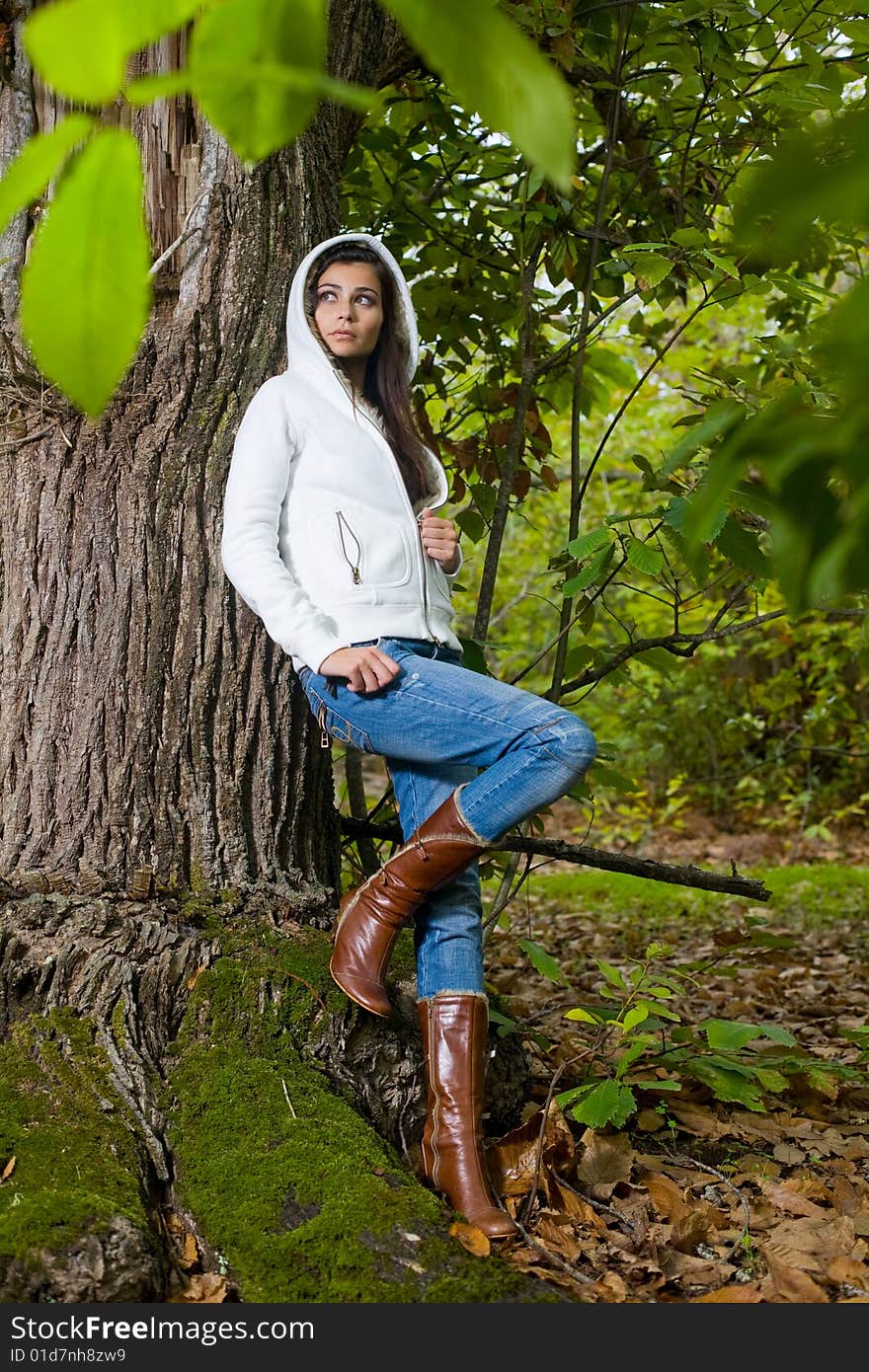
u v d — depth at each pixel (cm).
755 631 853
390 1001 229
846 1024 355
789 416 59
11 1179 176
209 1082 200
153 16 41
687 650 302
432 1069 207
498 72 43
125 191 42
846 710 831
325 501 218
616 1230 206
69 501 235
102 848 226
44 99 226
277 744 240
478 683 208
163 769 230
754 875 695
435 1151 201
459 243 362
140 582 233
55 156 42
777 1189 217
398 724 210
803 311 386
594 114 335
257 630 238
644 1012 223
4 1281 158
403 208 353
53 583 234
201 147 238
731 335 730
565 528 880
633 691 915
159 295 237
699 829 891
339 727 219
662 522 238
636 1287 185
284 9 45
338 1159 188
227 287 238
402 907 211
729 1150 244
